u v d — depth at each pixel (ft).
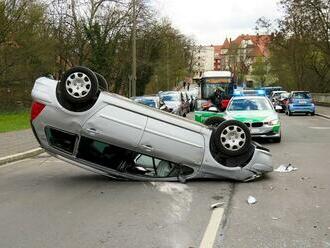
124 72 160.76
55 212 25.89
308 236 21.20
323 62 209.87
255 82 360.07
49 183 34.58
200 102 111.34
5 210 26.55
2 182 35.53
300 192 30.12
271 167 34.30
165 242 20.49
